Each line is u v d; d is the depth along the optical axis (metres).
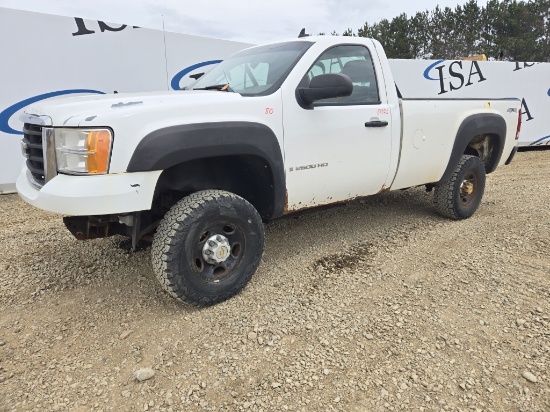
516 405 2.05
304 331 2.64
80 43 6.69
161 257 2.65
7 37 6.11
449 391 2.14
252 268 3.10
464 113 4.54
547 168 8.48
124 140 2.42
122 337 2.60
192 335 2.62
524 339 2.53
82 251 3.94
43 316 2.85
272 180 3.11
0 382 2.22
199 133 2.63
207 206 2.75
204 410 2.03
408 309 2.88
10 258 3.80
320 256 3.80
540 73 10.95
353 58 3.73
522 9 37.59
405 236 4.27
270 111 3.03
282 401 2.08
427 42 37.41
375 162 3.78
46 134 2.53
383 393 2.13
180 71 7.70
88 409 2.05
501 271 3.39
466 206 4.79
